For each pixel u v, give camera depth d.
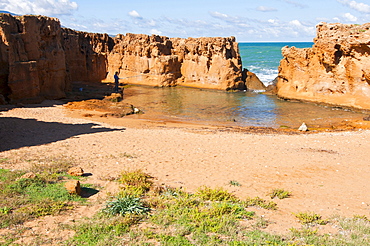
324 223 10.18
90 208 10.24
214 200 11.55
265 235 8.89
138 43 65.56
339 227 9.90
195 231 9.01
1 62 33.53
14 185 11.32
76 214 9.71
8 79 34.06
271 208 11.35
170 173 14.83
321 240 8.72
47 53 40.81
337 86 43.47
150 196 11.76
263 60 116.25
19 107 33.53
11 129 22.83
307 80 47.03
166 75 62.78
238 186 13.59
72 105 38.94
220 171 15.57
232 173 15.34
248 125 33.00
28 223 8.83
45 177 12.59
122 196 11.13
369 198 12.72
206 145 21.14
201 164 16.59
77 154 17.02
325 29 44.69
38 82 38.19
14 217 8.95
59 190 11.35
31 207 9.77
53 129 23.94
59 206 9.99
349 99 41.50
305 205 11.81
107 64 69.00
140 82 65.06
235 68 60.00
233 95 53.84
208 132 27.27
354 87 41.47
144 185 12.54
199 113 39.25
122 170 14.66
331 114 38.34
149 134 24.06
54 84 42.34
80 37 65.62
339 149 21.08
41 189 11.38
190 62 63.31
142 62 64.75
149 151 18.64
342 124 32.75
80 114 33.69
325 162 17.72
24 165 14.34
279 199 12.33
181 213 10.29
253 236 8.84
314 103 44.88
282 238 8.80
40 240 7.92
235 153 19.20
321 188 13.75
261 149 20.52
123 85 63.47
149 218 9.80
